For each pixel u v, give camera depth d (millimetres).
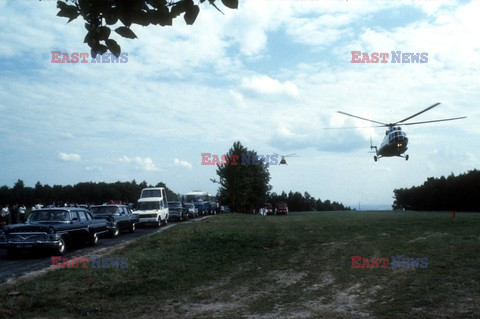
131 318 7902
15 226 15570
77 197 151000
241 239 17281
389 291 9242
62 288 9930
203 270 12492
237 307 8609
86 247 18844
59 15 3068
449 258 11859
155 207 32281
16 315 7984
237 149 52906
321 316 7727
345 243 15883
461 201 51188
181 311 8344
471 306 7750
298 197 145375
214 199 59938
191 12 3113
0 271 12562
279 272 11914
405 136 35531
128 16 3057
